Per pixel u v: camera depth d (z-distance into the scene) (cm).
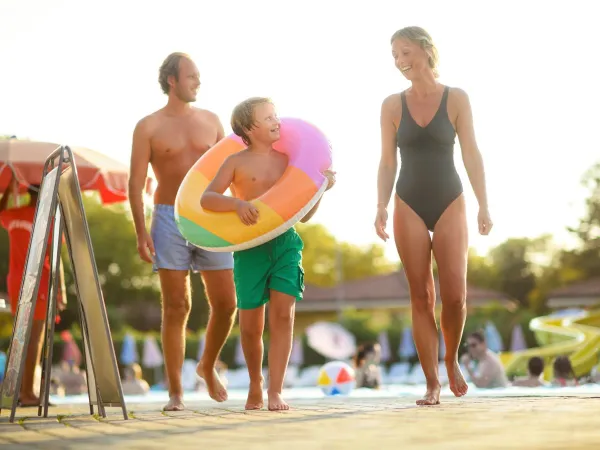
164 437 481
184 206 802
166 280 861
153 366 4303
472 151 811
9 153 1048
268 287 781
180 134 886
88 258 648
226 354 4712
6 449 425
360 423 548
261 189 790
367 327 5731
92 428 567
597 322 3022
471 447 387
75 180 649
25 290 716
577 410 626
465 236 805
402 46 813
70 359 3509
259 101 789
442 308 806
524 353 2231
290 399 1039
